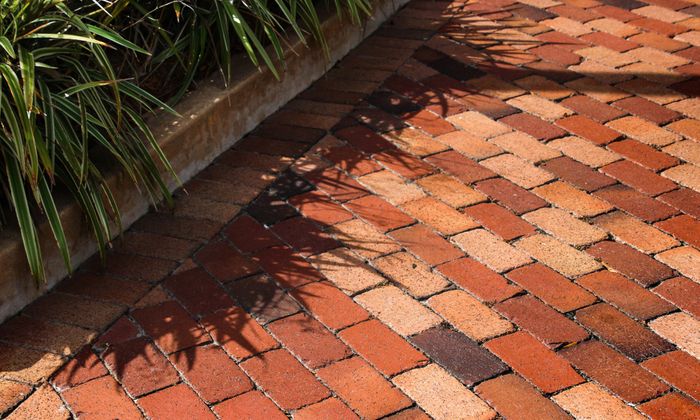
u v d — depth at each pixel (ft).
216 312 11.41
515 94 14.92
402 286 11.73
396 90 15.11
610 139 13.97
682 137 13.99
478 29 16.65
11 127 10.96
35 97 11.41
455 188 13.16
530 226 12.55
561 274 11.85
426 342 11.05
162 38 14.19
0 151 11.57
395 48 16.17
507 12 17.16
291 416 10.34
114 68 13.69
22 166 10.91
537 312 11.37
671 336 11.09
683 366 10.77
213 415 10.36
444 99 14.87
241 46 14.67
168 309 11.44
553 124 14.29
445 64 15.69
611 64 15.57
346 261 12.07
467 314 11.37
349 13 15.80
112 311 11.39
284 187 13.20
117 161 12.34
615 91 14.93
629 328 11.18
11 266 11.21
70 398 10.51
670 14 17.03
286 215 12.75
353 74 15.51
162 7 13.76
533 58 15.76
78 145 11.78
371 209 12.84
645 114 14.43
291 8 14.25
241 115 14.01
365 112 14.62
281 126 14.34
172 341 11.08
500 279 11.80
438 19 16.99
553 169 13.46
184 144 13.12
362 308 11.46
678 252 12.14
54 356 10.89
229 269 11.94
